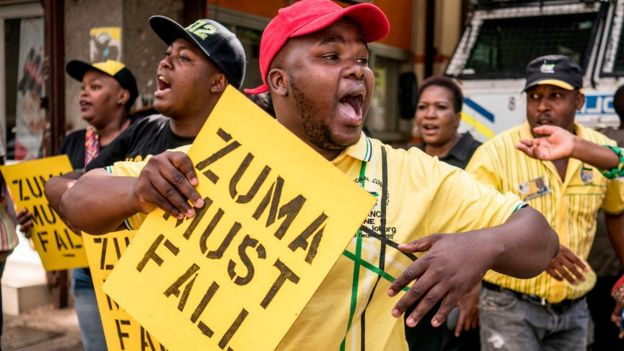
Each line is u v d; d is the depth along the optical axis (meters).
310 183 1.24
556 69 2.85
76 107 5.23
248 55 6.33
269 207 1.26
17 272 5.77
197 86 2.52
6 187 3.80
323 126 1.36
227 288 1.26
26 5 6.14
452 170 1.49
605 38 5.43
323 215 1.23
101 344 3.10
